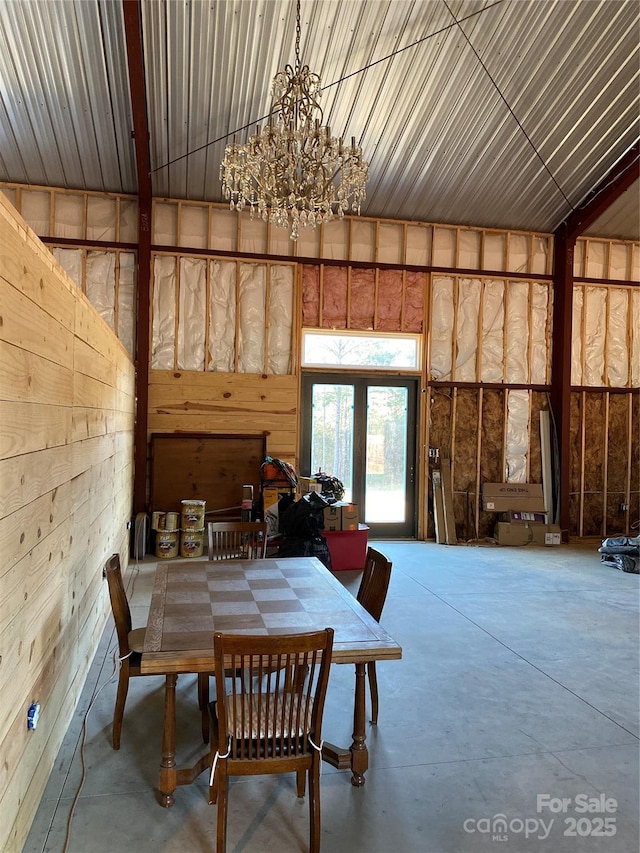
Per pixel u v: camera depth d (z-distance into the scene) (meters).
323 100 5.90
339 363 7.42
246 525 3.91
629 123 6.35
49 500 2.23
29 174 6.41
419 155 6.64
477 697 3.24
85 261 6.64
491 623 4.45
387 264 7.34
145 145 5.88
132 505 6.42
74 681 2.90
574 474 8.01
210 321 6.98
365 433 7.50
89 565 3.33
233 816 2.21
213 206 6.89
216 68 5.45
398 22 5.19
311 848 1.99
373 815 2.24
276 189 3.93
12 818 1.79
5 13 4.83
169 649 2.11
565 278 7.66
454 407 7.59
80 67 5.35
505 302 7.71
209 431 6.94
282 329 7.18
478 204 7.34
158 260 6.85
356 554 5.91
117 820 2.16
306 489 6.17
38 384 2.02
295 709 2.26
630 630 4.36
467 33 5.36
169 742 2.26
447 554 6.83
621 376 8.12
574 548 7.39
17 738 1.83
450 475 7.54
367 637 2.28
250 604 2.66
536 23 5.32
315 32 5.20
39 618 2.10
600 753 2.71
